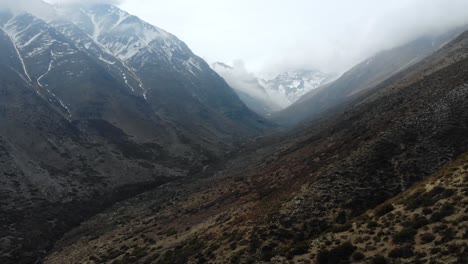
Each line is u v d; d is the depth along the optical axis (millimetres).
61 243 99500
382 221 47250
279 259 49406
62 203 127750
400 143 68750
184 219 86812
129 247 78875
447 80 89188
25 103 194500
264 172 102125
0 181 130000
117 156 179500
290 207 60969
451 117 70438
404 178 60938
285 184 77500
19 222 108625
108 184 150875
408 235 42250
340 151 79125
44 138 173875
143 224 94312
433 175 53031
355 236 47000
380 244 43344
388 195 58562
